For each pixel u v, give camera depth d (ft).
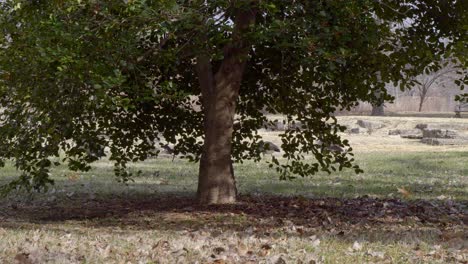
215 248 25.20
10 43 33.06
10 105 36.14
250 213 38.52
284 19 34.53
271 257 23.66
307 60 34.65
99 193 49.55
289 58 39.32
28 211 41.65
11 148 36.73
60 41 32.09
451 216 38.91
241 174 65.67
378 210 40.50
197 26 33.06
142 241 27.86
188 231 32.60
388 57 40.65
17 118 36.04
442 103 241.14
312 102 43.47
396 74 41.45
